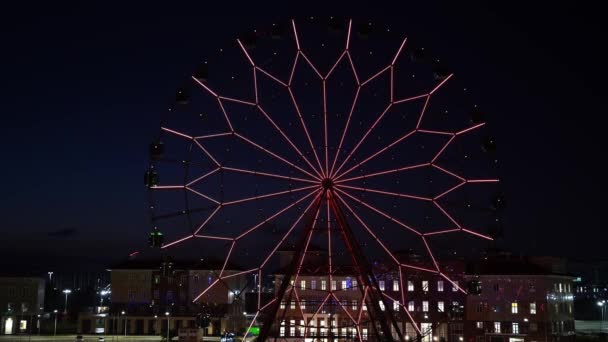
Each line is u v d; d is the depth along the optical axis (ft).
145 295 524.52
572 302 486.79
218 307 513.45
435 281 435.53
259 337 215.72
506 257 447.83
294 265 218.59
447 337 435.12
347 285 442.09
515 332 433.48
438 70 218.59
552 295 447.01
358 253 219.00
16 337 483.92
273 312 217.56
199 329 350.23
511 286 438.40
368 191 219.61
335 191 218.79
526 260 453.58
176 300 520.83
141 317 522.06
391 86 221.46
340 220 217.97
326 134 219.61
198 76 212.84
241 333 506.48
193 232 215.31
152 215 209.67
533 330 431.84
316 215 218.38
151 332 519.60
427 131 222.07
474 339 434.71
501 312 437.17
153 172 209.26
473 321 436.76
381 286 431.43
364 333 418.92
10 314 540.11
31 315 543.80
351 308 433.48
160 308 521.65
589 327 618.03
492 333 435.53
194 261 519.60
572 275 473.26
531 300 435.94
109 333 521.65
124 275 529.45
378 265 328.08
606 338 479.82
